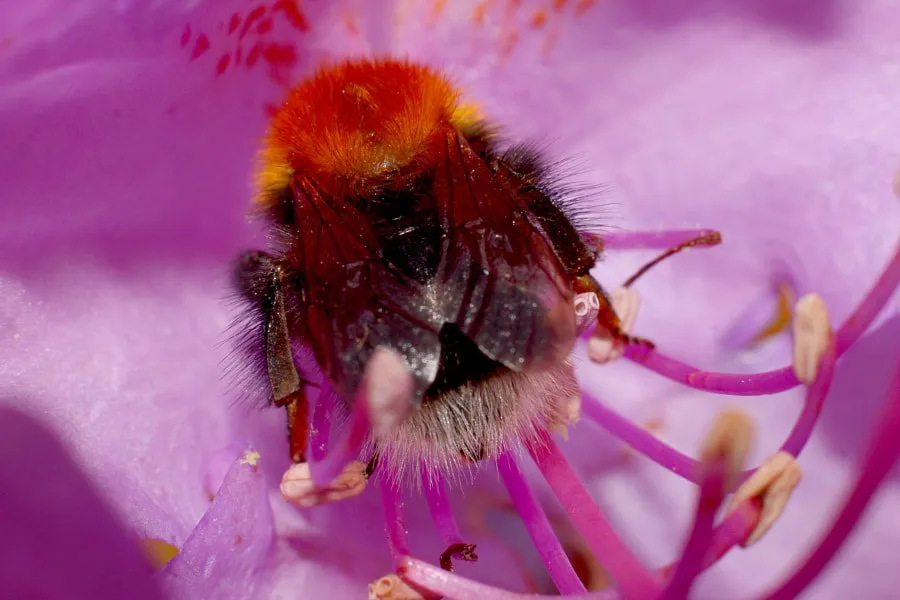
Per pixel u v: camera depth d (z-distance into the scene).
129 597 0.09
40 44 0.09
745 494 0.09
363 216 0.08
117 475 0.09
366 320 0.08
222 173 0.09
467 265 0.08
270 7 0.09
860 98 0.10
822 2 0.10
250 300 0.09
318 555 0.09
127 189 0.09
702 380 0.09
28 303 0.09
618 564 0.09
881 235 0.10
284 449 0.09
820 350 0.09
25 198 0.09
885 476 0.08
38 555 0.09
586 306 0.09
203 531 0.09
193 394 0.09
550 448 0.09
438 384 0.08
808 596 0.09
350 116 0.09
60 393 0.09
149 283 0.09
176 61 0.09
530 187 0.09
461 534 0.09
